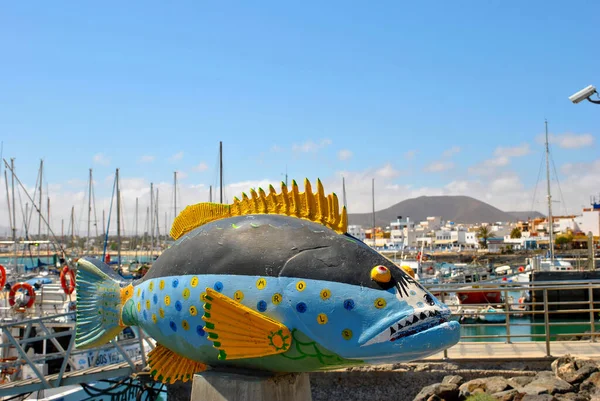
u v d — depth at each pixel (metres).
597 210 91.50
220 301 5.95
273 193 6.71
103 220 66.75
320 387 10.05
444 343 5.65
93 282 7.59
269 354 5.95
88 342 7.46
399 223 158.00
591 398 8.87
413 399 9.71
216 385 6.45
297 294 5.84
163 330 6.71
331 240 6.08
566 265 45.25
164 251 7.11
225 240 6.38
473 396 8.69
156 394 12.46
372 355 5.68
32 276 36.00
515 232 130.38
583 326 25.86
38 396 13.27
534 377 9.52
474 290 11.06
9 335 11.07
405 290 5.79
